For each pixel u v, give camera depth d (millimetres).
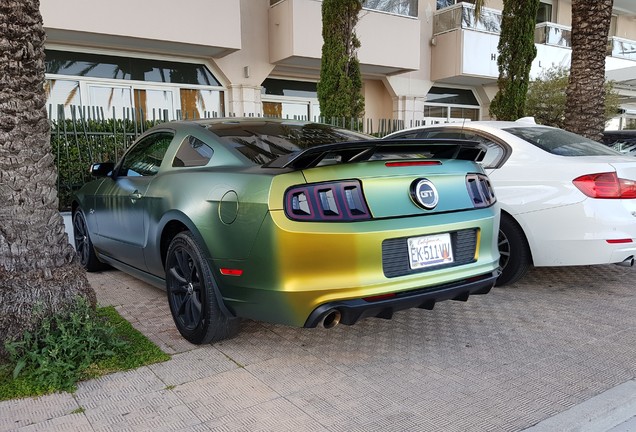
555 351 3402
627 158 4531
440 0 15508
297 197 2750
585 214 4188
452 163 3291
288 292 2742
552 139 4836
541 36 16453
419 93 14961
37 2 3061
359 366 3174
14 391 2768
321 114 8578
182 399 2742
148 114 11000
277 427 2488
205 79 11641
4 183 3037
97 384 2893
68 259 3279
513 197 4512
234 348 3422
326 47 8344
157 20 9594
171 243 3520
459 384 2941
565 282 5039
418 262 2967
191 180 3396
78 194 5297
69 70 10062
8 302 3006
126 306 4254
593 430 2562
